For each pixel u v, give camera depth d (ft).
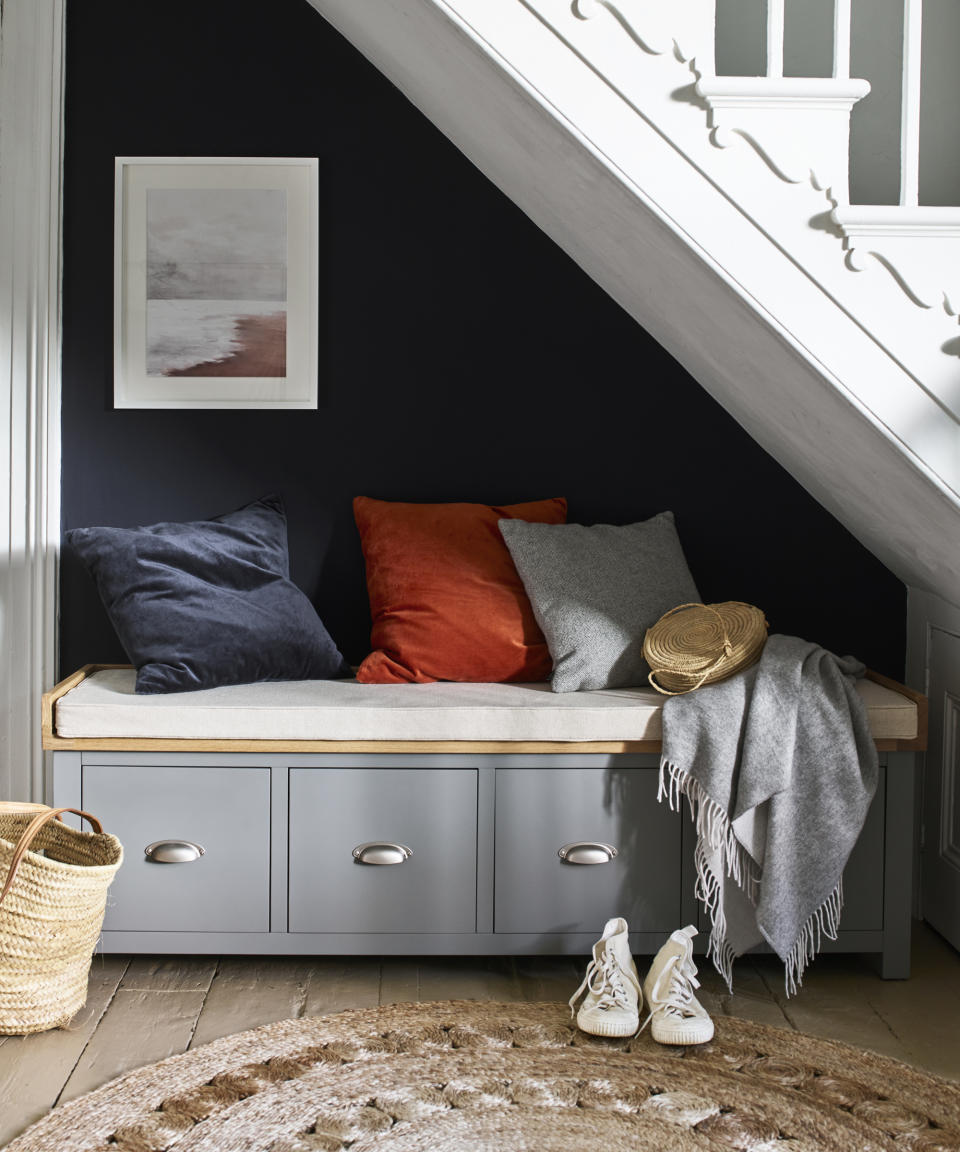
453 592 8.89
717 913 7.58
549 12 6.39
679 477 9.83
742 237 6.55
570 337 9.73
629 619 8.59
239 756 7.75
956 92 9.35
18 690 9.05
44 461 9.25
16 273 8.82
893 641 9.86
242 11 9.45
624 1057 6.70
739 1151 5.76
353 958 8.25
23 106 8.84
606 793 7.82
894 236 6.49
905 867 7.89
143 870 7.80
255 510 9.43
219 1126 5.92
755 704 7.58
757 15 9.35
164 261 9.50
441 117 9.03
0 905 6.63
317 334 9.59
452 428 9.75
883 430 6.66
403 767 7.78
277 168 9.48
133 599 8.41
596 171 6.70
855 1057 6.75
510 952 7.87
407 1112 6.07
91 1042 6.88
